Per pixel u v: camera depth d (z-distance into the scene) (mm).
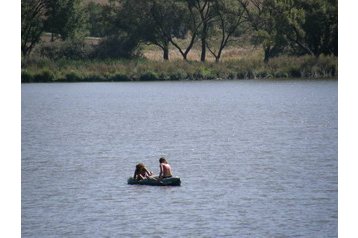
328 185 126875
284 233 99500
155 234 99688
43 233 101125
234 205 113375
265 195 119625
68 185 128375
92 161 152750
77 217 108062
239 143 176375
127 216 107938
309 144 173750
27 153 164125
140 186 126125
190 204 113938
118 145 175000
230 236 98562
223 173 138000
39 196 120562
